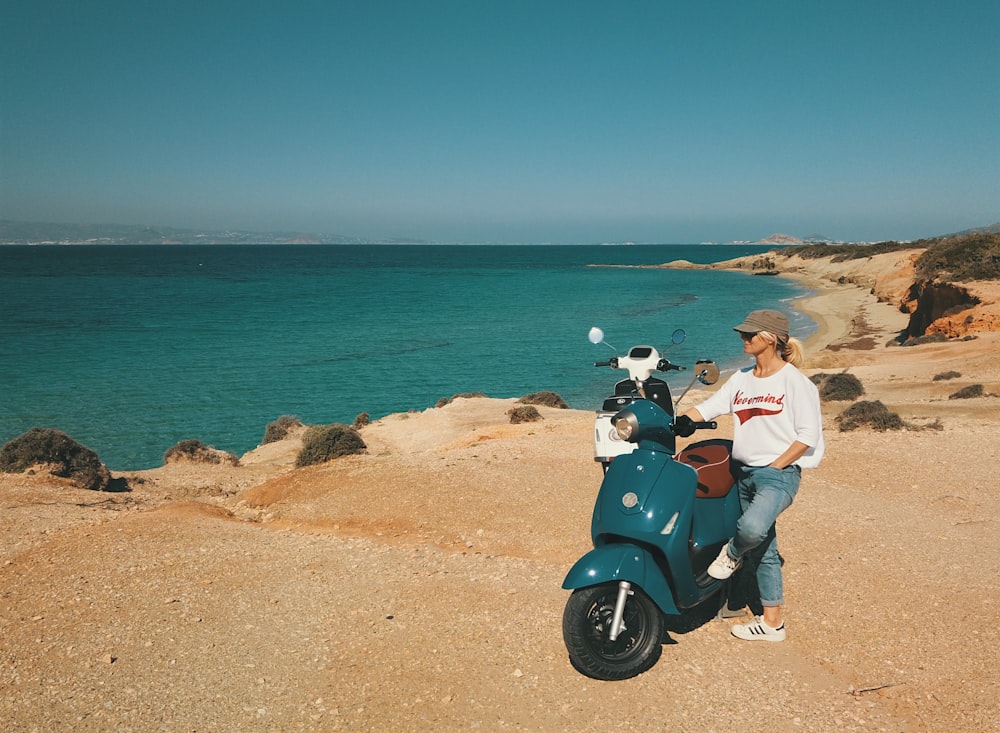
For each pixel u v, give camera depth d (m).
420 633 4.68
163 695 4.05
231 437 23.58
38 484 10.52
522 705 3.84
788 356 4.28
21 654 4.60
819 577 5.49
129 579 5.80
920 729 3.57
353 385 32.91
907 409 14.97
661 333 50.97
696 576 4.34
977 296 34.56
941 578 5.40
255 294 91.19
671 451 4.27
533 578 5.61
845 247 135.62
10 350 42.66
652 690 3.95
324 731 3.67
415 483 8.26
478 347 45.16
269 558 6.25
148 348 44.12
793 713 3.73
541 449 10.09
